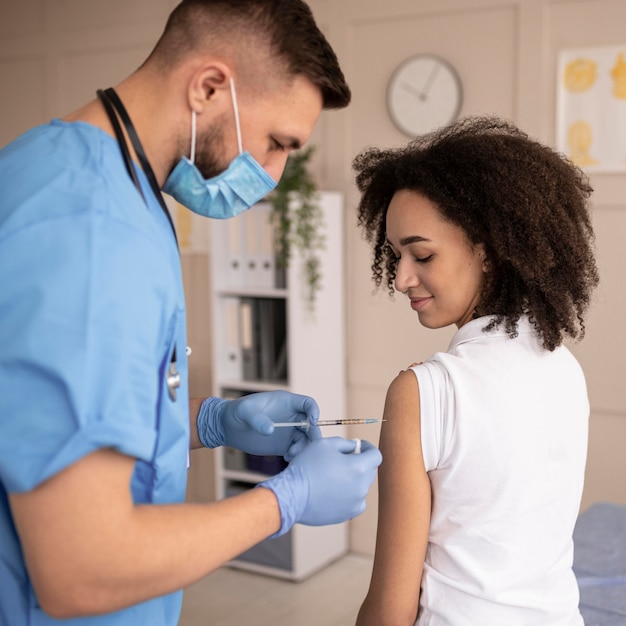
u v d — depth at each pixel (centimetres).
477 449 111
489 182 116
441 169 119
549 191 119
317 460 115
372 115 370
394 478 114
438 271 121
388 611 115
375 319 379
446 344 362
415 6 353
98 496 90
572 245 120
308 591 352
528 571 114
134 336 94
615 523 246
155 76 114
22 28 459
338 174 380
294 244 352
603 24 316
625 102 315
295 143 120
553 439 116
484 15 339
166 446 111
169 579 95
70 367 89
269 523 107
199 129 114
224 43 111
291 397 148
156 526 94
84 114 113
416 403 113
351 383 388
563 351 125
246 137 116
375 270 147
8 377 90
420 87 354
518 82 334
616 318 325
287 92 114
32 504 89
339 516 116
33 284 92
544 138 332
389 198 139
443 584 115
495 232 116
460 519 114
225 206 122
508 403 112
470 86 345
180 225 430
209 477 429
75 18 442
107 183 101
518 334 119
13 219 96
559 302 119
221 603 342
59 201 97
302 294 358
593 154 323
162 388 107
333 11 373
